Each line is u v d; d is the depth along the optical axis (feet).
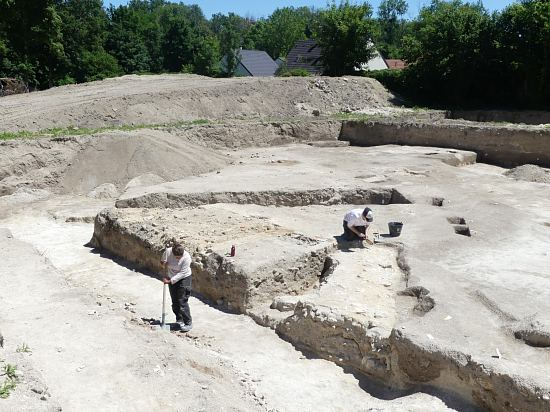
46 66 141.90
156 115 82.12
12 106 79.71
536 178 60.95
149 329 26.50
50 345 23.02
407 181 56.90
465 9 108.17
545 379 19.45
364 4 121.29
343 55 120.26
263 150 78.07
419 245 37.17
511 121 96.02
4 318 25.64
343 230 41.19
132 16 191.93
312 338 26.20
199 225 39.37
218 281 31.50
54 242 43.70
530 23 98.02
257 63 198.49
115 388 20.01
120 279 35.91
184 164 60.75
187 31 203.51
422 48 110.01
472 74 105.29
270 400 21.97
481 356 21.22
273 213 47.24
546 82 96.37
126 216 42.06
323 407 21.85
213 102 90.02
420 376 22.33
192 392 19.98
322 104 98.89
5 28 123.34
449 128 77.10
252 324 28.91
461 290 29.27
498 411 20.02
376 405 21.38
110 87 95.40
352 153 75.61
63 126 73.10
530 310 26.78
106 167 58.75
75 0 154.10
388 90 112.37
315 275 33.73
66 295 28.99
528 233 41.55
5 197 53.88
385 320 25.38
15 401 16.22
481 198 52.34
